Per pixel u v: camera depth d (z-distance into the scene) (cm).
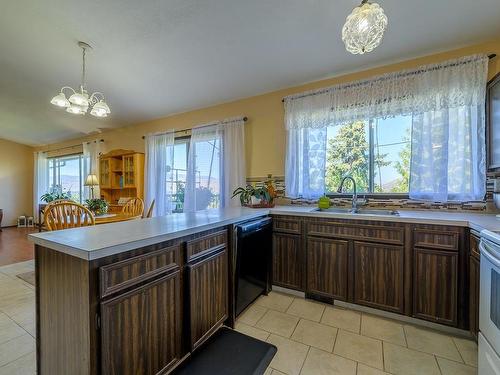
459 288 171
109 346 101
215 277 167
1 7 208
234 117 331
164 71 287
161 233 127
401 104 229
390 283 193
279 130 308
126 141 475
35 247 126
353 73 266
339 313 204
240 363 147
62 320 109
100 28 226
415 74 223
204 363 147
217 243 171
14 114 451
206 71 282
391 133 253
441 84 212
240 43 234
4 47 260
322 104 268
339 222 212
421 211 229
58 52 264
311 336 174
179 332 138
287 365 146
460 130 207
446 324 175
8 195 650
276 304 220
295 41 227
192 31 223
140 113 404
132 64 277
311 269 225
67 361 107
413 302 186
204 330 155
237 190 296
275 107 311
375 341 169
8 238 502
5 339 171
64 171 620
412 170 225
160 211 398
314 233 223
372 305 200
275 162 309
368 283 201
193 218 184
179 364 146
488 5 174
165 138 402
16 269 313
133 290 112
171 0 192
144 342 117
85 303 97
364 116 246
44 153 648
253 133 326
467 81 203
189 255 144
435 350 159
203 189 355
